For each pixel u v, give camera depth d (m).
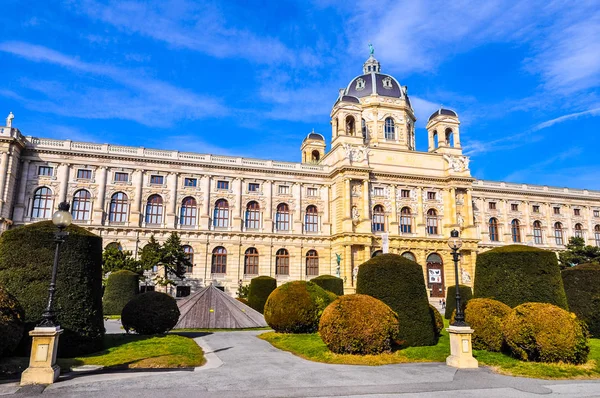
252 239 70.62
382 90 87.25
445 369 20.27
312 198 76.12
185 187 69.25
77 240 21.88
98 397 14.55
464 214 80.00
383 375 18.73
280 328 30.27
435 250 77.19
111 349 22.33
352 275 70.25
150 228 65.12
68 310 20.80
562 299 26.31
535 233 90.50
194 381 16.98
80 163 64.25
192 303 36.91
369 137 84.56
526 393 16.47
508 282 26.92
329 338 22.67
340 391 15.93
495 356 22.77
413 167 79.25
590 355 22.97
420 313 25.22
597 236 94.31
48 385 15.93
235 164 71.69
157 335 27.30
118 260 52.44
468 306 25.39
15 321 17.94
